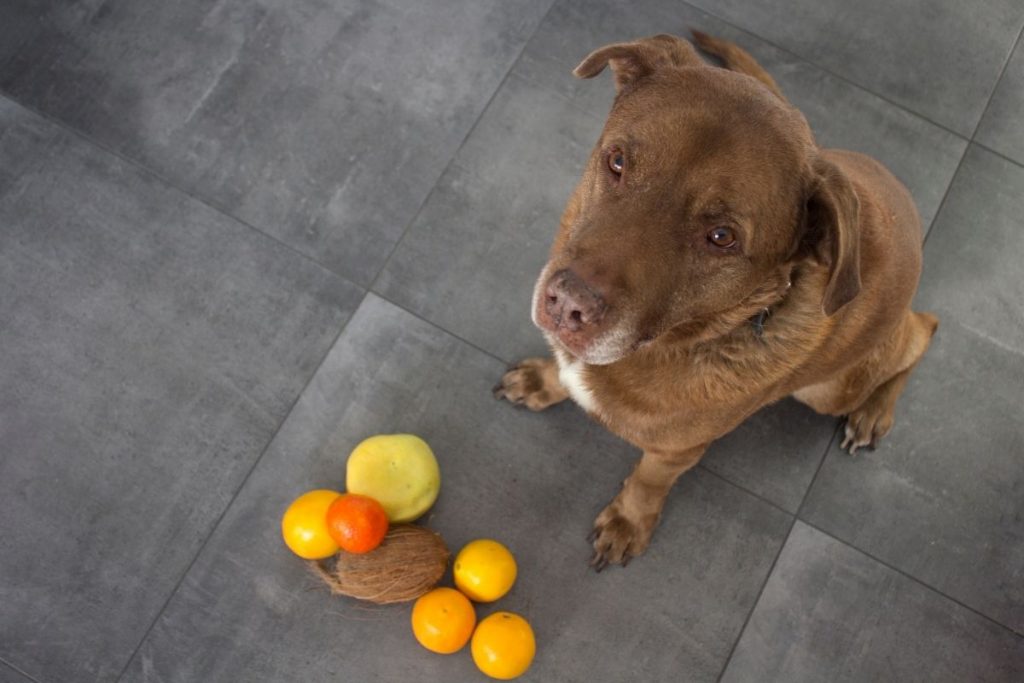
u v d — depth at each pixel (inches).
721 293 56.7
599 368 62.8
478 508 72.5
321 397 73.7
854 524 73.9
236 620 70.1
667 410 62.5
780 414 75.4
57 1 79.0
